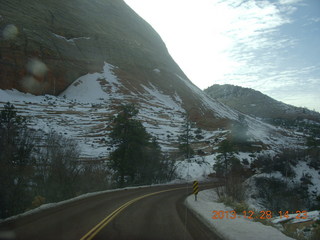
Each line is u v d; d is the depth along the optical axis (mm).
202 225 10648
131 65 176500
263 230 9898
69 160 23500
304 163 53969
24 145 22672
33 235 7398
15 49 113250
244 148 80250
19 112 76438
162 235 8320
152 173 44125
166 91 169625
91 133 73000
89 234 7773
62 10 187250
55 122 76688
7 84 101750
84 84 134625
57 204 14516
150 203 17391
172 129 99812
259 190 40625
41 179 19703
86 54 160625
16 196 13648
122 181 37344
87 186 24297
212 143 87062
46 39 137375
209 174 61000
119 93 133875
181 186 41812
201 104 172375
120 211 12797
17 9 146250
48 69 122188
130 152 38625
